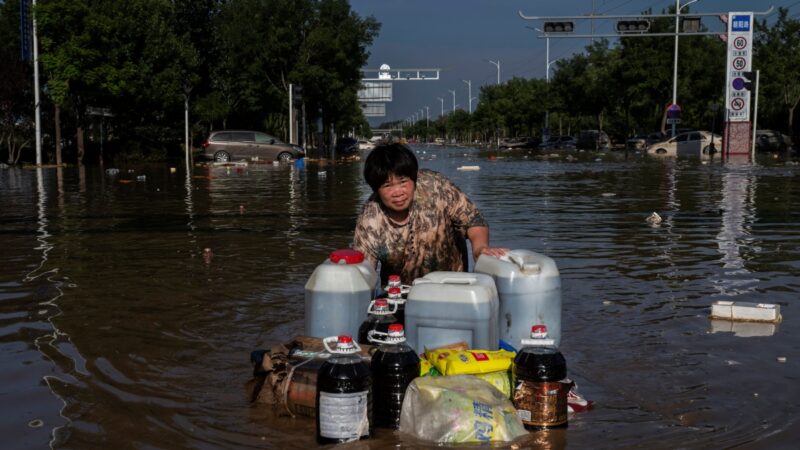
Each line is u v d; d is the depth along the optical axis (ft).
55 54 102.73
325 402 10.34
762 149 150.82
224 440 10.46
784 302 18.43
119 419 11.22
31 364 13.83
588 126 262.88
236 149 117.50
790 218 35.68
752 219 35.45
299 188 58.65
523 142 230.68
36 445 10.32
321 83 166.50
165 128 132.16
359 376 10.36
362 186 60.49
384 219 14.38
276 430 10.82
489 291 12.13
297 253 26.25
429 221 14.33
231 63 162.61
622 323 16.51
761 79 164.66
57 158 105.60
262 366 12.02
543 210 40.09
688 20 120.78
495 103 305.94
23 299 19.16
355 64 173.27
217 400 12.03
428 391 10.52
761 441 10.24
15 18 139.74
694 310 17.67
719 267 23.09
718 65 175.52
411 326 12.25
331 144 204.23
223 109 151.84
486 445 10.15
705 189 53.98
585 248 26.89
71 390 12.46
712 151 121.49
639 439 10.34
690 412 11.35
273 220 36.50
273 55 163.73
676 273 22.15
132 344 15.11
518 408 10.84
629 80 175.22
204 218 37.55
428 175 14.75
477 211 14.82
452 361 11.21
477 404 10.39
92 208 43.01
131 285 20.86
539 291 12.74
